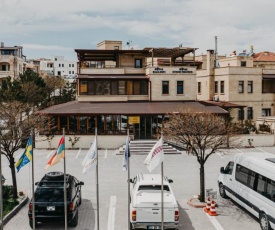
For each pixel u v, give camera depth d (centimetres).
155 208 1447
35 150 3512
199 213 1766
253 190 1622
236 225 1614
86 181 2384
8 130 2197
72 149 3575
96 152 1463
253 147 3656
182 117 2131
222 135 2062
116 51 4169
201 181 1897
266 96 4606
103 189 2195
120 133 3647
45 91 5353
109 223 1641
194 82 4081
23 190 2139
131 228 1569
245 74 4519
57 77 8362
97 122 3634
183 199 1989
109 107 3741
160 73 4025
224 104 4144
